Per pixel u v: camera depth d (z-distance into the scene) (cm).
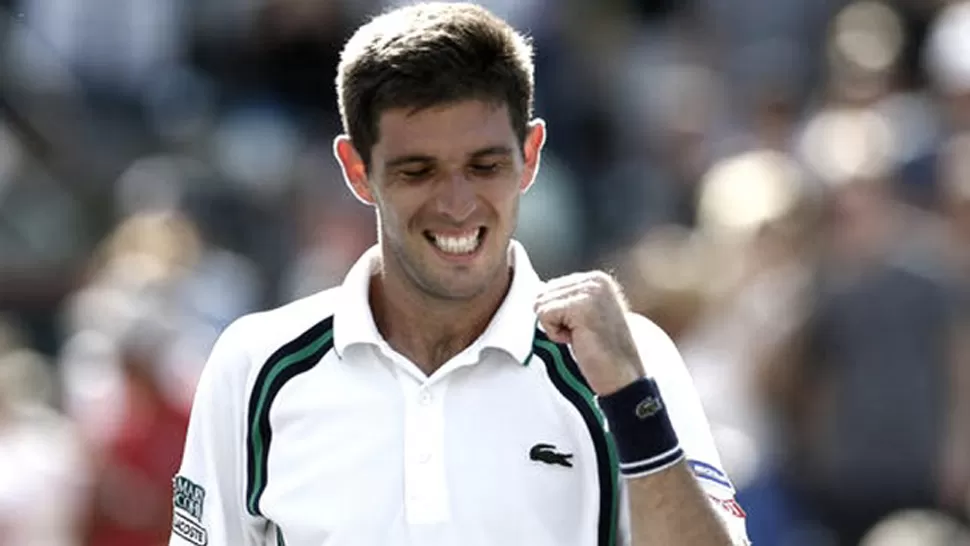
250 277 4162
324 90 4466
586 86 4581
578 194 4406
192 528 1491
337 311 1472
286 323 1487
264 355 1476
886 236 3173
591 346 1404
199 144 4478
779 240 3228
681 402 1472
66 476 3161
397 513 1436
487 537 1430
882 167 3250
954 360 3158
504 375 1454
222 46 4609
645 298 3086
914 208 3519
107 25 4634
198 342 3553
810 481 3103
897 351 3138
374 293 1493
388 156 1412
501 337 1450
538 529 1432
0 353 3459
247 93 4538
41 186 4400
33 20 4619
